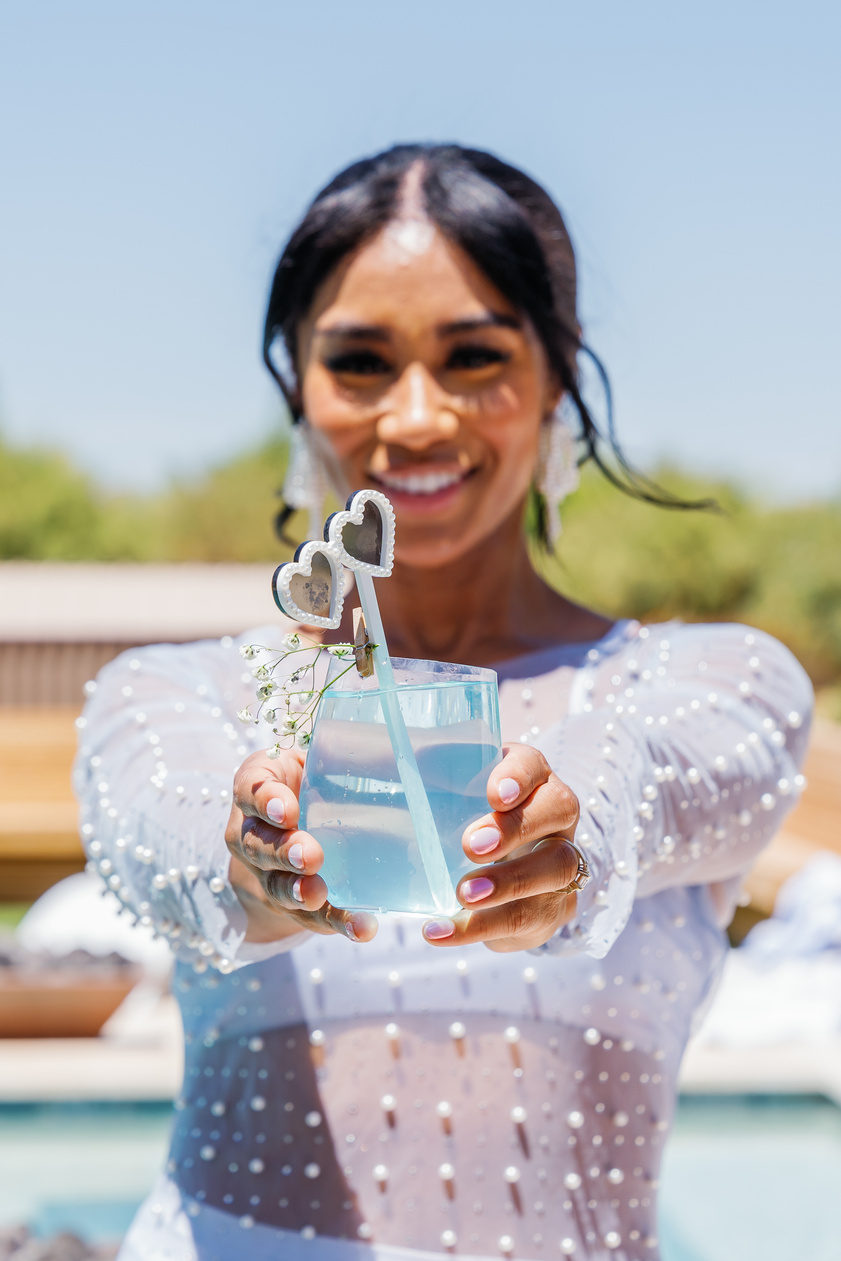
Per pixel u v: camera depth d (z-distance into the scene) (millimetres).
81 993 3338
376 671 833
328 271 1260
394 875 817
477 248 1222
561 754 1044
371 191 1254
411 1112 1097
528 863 792
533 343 1265
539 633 1346
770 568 19062
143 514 26562
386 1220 1082
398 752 816
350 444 1265
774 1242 2545
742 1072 3127
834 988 3488
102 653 5641
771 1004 3441
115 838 1121
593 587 18922
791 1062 3186
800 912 3795
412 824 812
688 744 1093
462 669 860
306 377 1340
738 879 1245
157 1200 1187
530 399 1264
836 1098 3064
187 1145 1176
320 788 848
